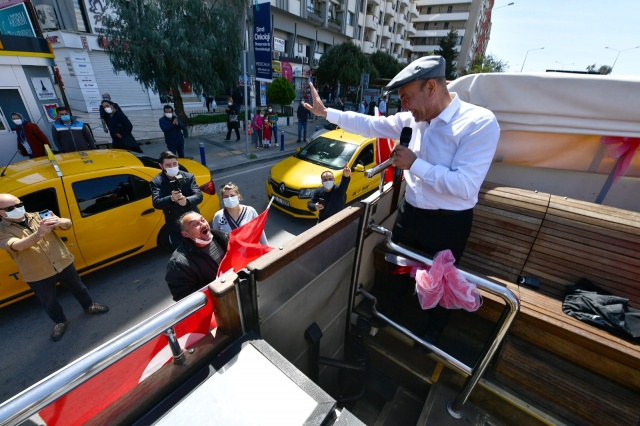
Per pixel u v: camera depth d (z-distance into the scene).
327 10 25.14
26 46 7.10
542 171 2.54
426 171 1.32
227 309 1.03
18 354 2.85
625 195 2.27
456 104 1.38
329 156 5.70
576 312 1.70
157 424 0.82
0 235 2.46
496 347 1.46
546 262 2.09
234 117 11.10
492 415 1.87
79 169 3.34
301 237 1.27
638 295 1.82
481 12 48.75
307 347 1.67
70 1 12.94
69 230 3.21
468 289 1.36
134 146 7.38
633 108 1.88
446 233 1.62
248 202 6.22
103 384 0.98
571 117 2.09
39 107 7.56
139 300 3.52
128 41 8.56
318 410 0.83
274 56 21.16
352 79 22.81
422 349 1.89
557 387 1.66
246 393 0.89
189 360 0.98
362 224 1.69
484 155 1.32
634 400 1.49
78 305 3.42
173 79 9.21
